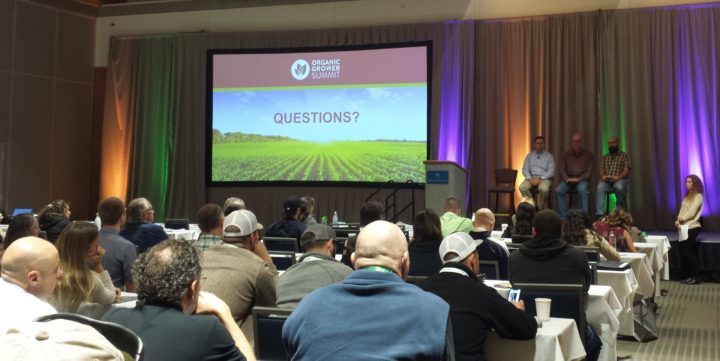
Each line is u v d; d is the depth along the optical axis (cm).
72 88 1334
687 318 657
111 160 1320
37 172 1289
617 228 669
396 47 1195
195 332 179
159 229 533
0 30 1247
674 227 1059
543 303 314
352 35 1223
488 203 1112
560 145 1118
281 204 1245
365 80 1212
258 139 1257
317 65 1235
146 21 1333
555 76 1123
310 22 1257
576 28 1113
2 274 229
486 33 1161
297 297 289
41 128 1295
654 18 1079
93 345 108
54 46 1311
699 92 1055
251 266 300
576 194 1088
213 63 1276
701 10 1059
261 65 1259
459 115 1157
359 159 1211
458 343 258
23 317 213
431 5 1197
